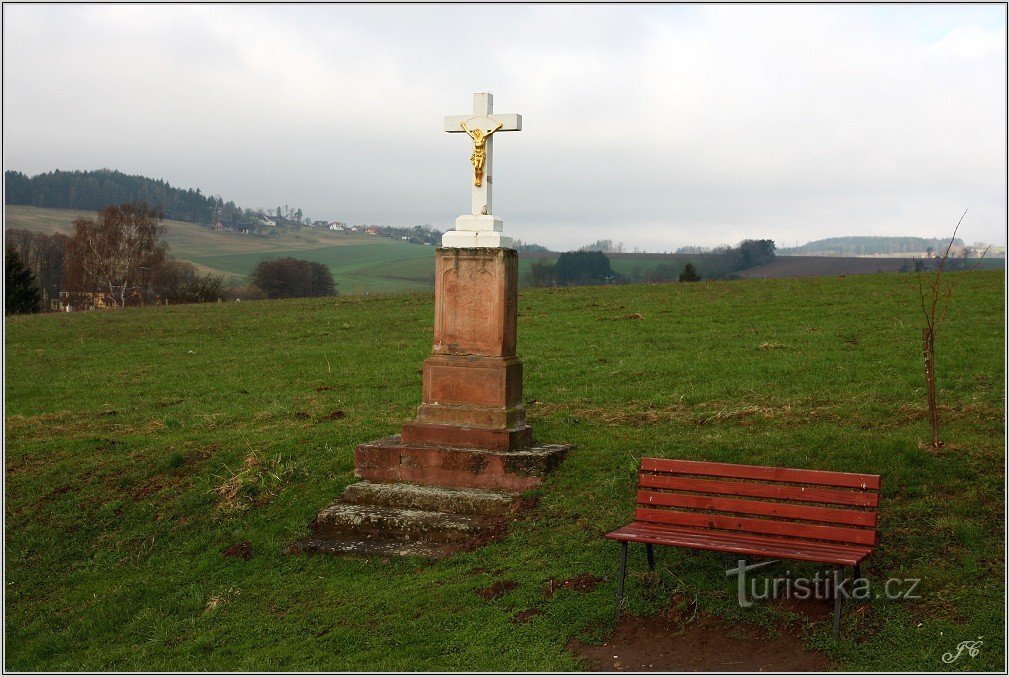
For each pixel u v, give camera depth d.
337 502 13.00
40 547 13.33
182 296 60.94
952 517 10.27
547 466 12.78
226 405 21.47
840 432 13.68
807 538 9.02
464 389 13.46
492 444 13.10
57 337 33.25
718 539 9.14
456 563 11.06
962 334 22.41
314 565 11.61
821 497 9.10
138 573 12.23
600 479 12.49
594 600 9.42
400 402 20.22
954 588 8.85
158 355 29.09
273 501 13.54
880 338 23.05
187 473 15.08
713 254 109.75
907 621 8.40
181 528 13.30
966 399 16.06
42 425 20.20
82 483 15.11
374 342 29.05
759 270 103.06
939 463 11.68
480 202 13.59
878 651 7.98
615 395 19.25
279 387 23.27
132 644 10.34
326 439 15.86
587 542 10.87
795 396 17.59
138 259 72.88
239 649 9.61
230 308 39.47
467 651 8.82
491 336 13.37
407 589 10.45
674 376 20.66
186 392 23.39
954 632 8.11
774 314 28.83
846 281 35.31
